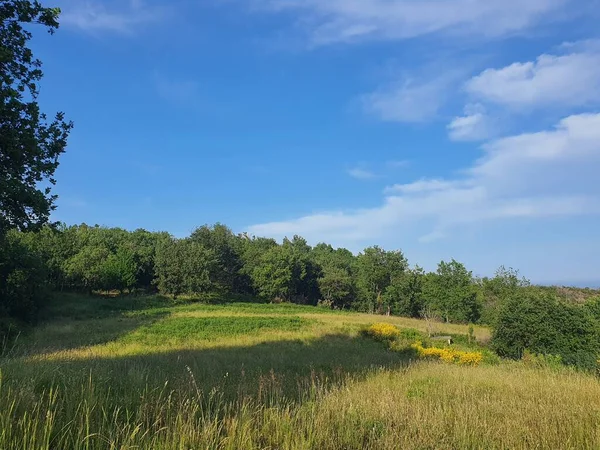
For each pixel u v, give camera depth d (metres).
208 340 23.17
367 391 7.04
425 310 50.25
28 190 13.25
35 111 12.85
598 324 23.20
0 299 28.94
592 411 5.69
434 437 4.51
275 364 11.84
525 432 4.84
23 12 12.55
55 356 9.48
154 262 62.62
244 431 4.04
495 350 24.98
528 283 55.62
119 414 4.38
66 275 51.47
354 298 77.56
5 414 3.54
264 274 72.12
